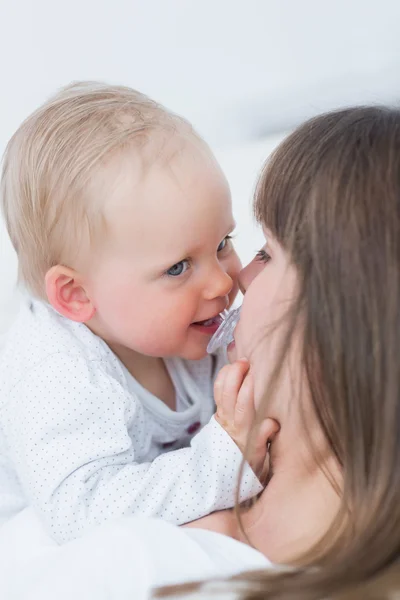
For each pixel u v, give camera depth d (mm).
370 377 643
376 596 594
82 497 1009
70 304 1122
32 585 748
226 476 946
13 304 1554
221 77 2381
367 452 657
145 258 1055
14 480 1191
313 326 685
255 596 613
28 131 1128
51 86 2381
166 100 2393
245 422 903
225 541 746
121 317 1103
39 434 1044
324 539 695
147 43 2424
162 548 708
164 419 1225
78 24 2375
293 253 732
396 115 758
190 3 2381
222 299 1111
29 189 1104
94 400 1057
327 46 2326
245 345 871
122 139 1057
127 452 1070
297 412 776
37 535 1011
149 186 1033
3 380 1133
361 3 2271
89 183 1044
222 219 1075
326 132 751
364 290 644
